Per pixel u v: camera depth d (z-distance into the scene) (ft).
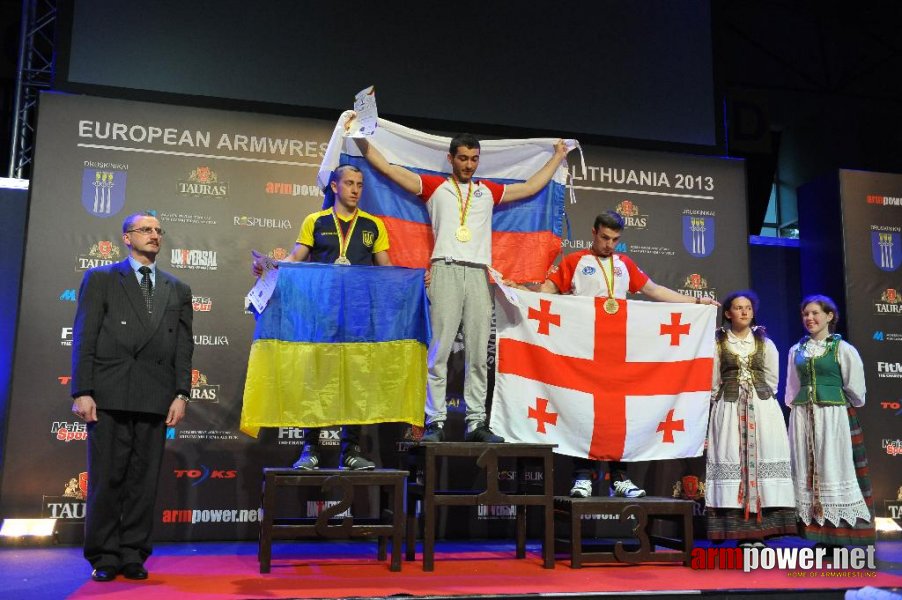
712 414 14.64
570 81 18.81
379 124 15.17
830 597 11.14
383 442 16.60
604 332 14.75
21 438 15.17
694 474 17.72
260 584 11.04
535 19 18.89
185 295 12.33
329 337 12.97
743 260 18.63
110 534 11.50
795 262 20.36
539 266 15.76
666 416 14.73
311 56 17.71
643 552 13.01
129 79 16.75
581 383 14.57
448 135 17.95
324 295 13.08
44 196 15.75
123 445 11.55
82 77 16.53
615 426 14.49
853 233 19.08
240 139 16.74
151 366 11.69
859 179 19.31
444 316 13.73
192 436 15.87
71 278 15.70
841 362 14.56
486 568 12.64
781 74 26.43
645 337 14.89
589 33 19.10
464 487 16.78
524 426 14.21
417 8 18.37
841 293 19.01
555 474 17.20
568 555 14.01
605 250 15.14
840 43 26.58
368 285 13.25
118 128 16.20
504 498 12.67
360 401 12.89
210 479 15.84
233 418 16.08
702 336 15.03
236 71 17.29
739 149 24.35
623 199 18.25
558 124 18.61
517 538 13.98
